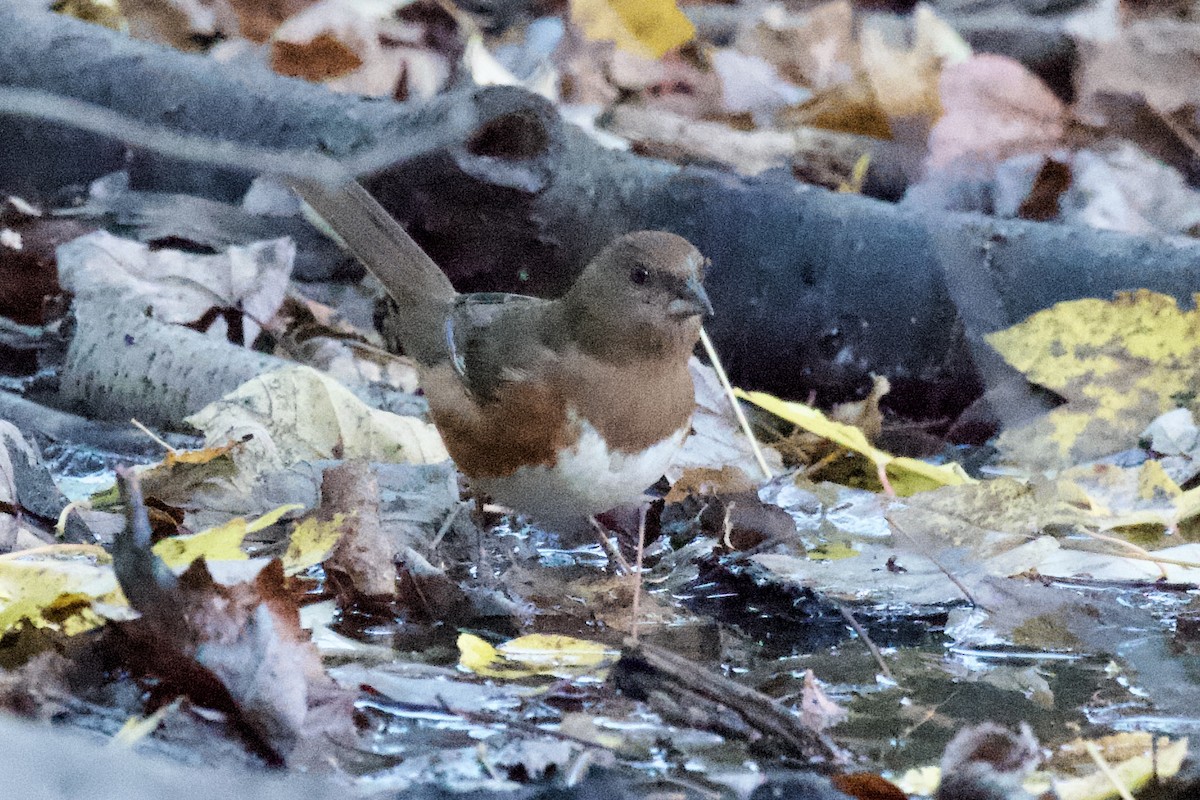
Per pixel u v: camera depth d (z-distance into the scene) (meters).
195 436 9.02
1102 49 15.65
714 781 5.06
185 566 6.27
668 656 5.86
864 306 10.34
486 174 9.86
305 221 11.35
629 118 14.19
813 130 14.44
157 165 11.45
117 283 10.09
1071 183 13.57
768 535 7.75
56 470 8.45
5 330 10.45
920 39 14.82
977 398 10.28
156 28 14.73
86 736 4.98
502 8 16.62
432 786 4.86
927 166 13.88
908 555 7.47
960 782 5.05
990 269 10.16
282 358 10.16
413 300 8.07
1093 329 9.55
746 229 10.38
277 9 15.14
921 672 6.27
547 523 8.14
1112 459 9.45
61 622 5.83
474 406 7.20
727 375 10.69
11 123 11.44
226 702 5.14
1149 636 6.72
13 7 11.63
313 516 6.81
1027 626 6.82
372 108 10.48
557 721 5.56
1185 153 14.77
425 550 7.37
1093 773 5.24
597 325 6.99
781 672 6.25
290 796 4.45
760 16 17.25
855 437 8.87
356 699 5.58
